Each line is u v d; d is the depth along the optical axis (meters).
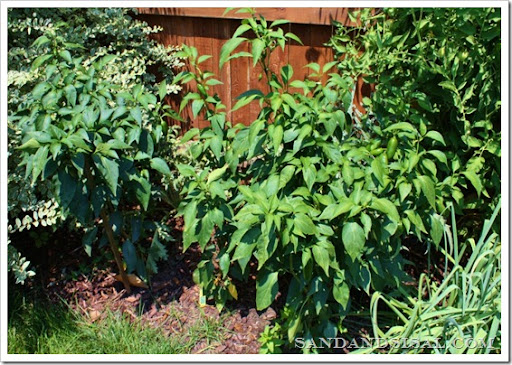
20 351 2.51
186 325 2.62
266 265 2.24
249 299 2.74
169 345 2.50
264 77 3.60
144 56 3.44
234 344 2.52
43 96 2.44
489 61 2.61
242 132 2.35
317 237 2.05
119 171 2.35
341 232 2.22
